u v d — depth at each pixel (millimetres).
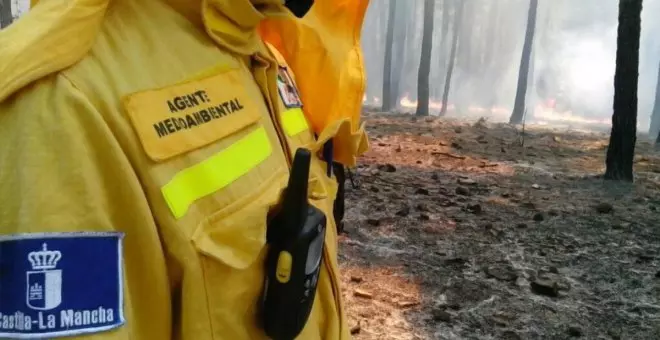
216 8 1020
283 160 1162
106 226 736
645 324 4004
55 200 702
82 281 692
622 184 8422
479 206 6453
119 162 761
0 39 757
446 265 4852
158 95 862
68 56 761
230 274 920
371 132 12719
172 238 831
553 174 8953
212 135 929
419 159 9508
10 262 670
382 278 4504
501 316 3994
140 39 892
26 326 662
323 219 1064
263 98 1177
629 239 5812
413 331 3697
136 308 807
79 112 744
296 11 1526
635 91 8508
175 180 849
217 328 897
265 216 979
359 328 3652
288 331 1019
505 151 10953
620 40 8383
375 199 6711
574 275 4816
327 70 1527
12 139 719
